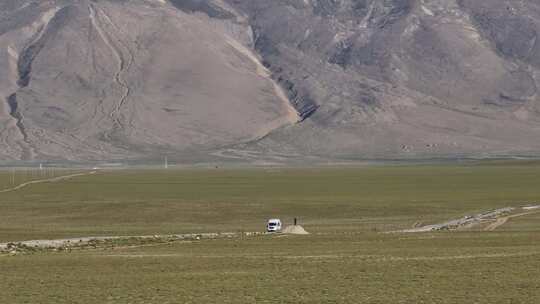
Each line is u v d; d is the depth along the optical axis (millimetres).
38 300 178625
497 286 190000
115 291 189250
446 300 174125
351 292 185000
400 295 180625
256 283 198875
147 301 176375
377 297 178625
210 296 181750
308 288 190750
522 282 195000
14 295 185000
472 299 174750
